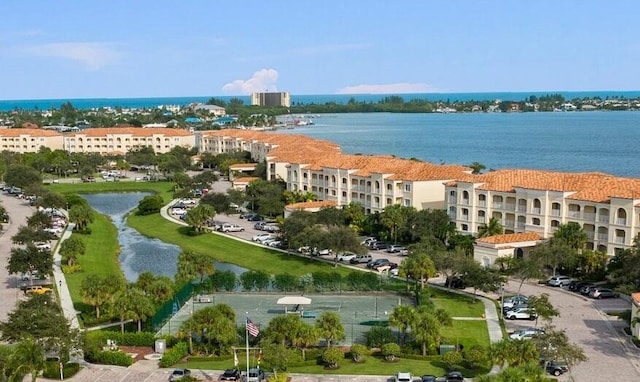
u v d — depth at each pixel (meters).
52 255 137.62
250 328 77.81
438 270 118.00
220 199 196.88
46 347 79.62
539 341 76.94
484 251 130.12
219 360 86.81
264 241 162.25
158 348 89.88
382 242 156.25
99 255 152.00
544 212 137.75
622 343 89.94
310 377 80.19
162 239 175.25
